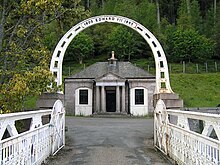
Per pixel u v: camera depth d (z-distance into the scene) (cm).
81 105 3206
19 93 849
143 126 1781
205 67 4931
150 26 5866
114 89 3206
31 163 569
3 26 1023
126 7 6391
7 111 858
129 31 5738
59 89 996
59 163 682
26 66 1017
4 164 414
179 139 631
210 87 3738
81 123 2050
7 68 1003
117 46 5562
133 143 1027
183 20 6156
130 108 3131
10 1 1040
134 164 667
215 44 5344
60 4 1016
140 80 3147
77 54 5675
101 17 1061
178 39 5306
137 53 5647
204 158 463
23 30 984
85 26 1062
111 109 3238
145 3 6544
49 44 2875
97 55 6041
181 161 612
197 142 503
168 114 788
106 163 680
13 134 466
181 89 3650
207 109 1241
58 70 1032
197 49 5178
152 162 690
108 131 1458
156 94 976
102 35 6138
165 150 772
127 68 3284
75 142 1055
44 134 689
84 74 3272
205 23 6116
